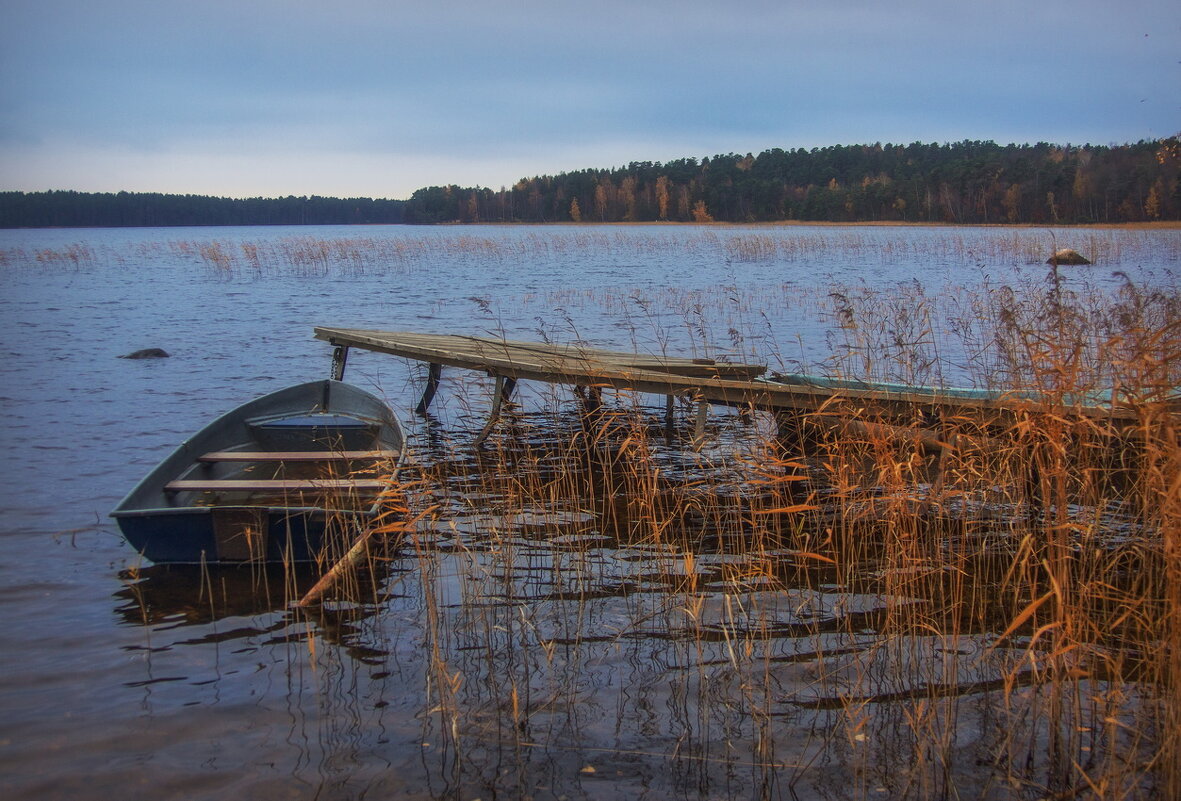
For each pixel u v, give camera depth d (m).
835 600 5.27
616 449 9.17
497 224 134.12
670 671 4.41
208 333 17.58
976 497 6.44
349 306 22.44
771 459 6.92
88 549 6.03
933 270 30.27
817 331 16.33
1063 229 52.16
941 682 4.27
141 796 3.36
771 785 3.49
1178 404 4.49
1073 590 5.05
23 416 10.15
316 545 5.68
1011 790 3.47
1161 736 3.74
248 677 4.30
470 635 4.80
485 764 3.60
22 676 4.27
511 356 9.47
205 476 7.06
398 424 7.76
